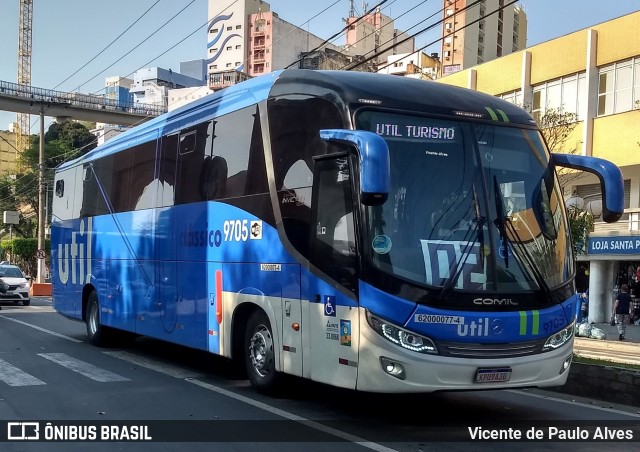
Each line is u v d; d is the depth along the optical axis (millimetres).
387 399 8094
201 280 9117
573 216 16359
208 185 9094
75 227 14180
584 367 8586
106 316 12406
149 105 59656
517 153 6996
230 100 8836
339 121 6645
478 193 6570
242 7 112438
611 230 23906
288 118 7570
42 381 9047
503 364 6152
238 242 8297
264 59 109938
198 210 9289
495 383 6152
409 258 6129
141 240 11000
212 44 116812
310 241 6973
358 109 6523
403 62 73812
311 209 7008
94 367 10320
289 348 7254
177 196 9914
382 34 93000
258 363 8055
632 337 19609
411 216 6281
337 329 6477
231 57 114062
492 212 6547
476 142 6801
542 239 6719
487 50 102125
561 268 6750
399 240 6184
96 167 13266
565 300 6648
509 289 6324
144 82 121625
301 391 8086
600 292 24297
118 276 11906
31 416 7035
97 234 12938
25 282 26891
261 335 7984
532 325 6348
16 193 64562
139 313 11008
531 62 27500
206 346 8961
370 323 6094
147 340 13984
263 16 109875
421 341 5988
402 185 6348
